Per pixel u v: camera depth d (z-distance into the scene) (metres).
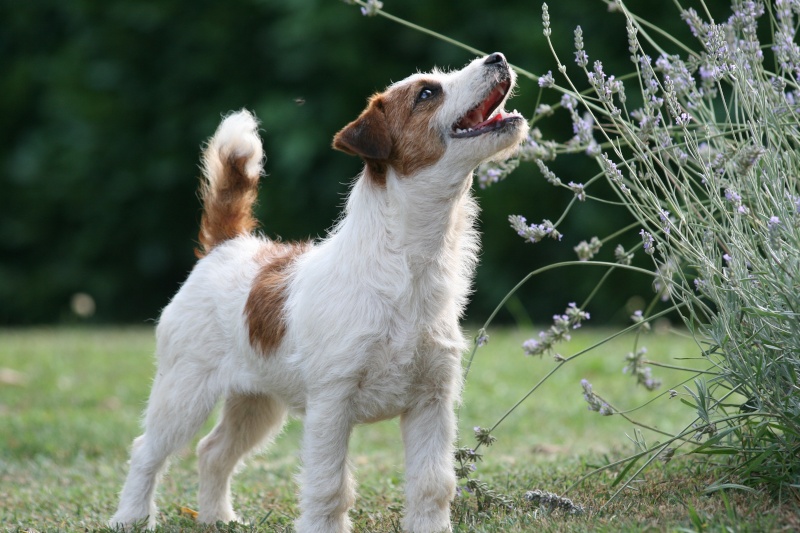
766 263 6.12
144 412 7.43
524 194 19.77
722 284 6.56
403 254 6.27
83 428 10.97
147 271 23.19
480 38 19.98
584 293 19.88
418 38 20.36
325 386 6.28
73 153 22.61
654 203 6.68
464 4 20.33
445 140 6.23
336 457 6.29
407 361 6.25
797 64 6.43
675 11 18.31
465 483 7.71
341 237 6.47
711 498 6.38
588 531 5.83
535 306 20.61
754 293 6.34
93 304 23.22
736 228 6.36
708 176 6.34
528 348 6.90
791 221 6.07
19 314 23.28
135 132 22.80
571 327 7.13
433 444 6.43
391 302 6.22
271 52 21.38
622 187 6.45
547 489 7.29
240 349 6.96
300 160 20.16
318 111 20.77
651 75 6.62
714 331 6.54
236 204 7.61
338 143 6.43
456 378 6.54
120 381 13.65
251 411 7.62
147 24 22.22
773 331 6.24
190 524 7.14
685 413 10.55
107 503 8.09
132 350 15.62
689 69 7.46
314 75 21.00
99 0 22.97
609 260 19.38
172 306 7.37
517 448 9.73
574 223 19.61
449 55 19.94
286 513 7.54
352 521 7.00
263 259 7.18
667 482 7.02
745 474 6.50
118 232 23.08
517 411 11.41
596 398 6.77
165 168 22.25
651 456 7.41
